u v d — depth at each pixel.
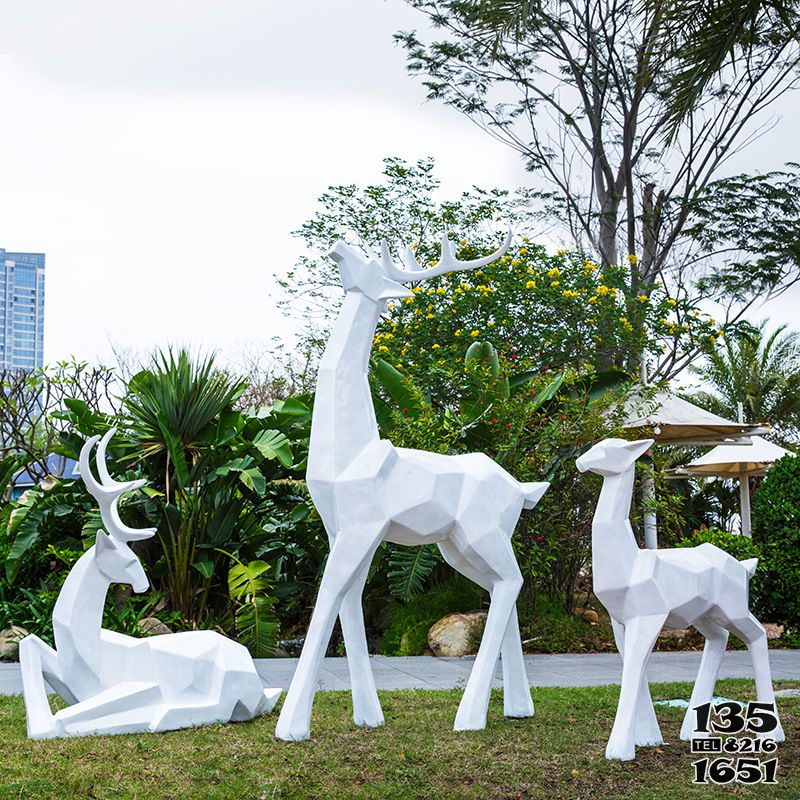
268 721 6.53
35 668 6.07
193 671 6.33
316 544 12.38
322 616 6.23
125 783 5.02
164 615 11.01
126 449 12.08
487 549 6.70
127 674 6.28
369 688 6.62
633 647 5.93
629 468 6.09
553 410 12.52
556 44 22.00
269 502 12.59
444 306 16.94
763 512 12.69
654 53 7.79
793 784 5.30
